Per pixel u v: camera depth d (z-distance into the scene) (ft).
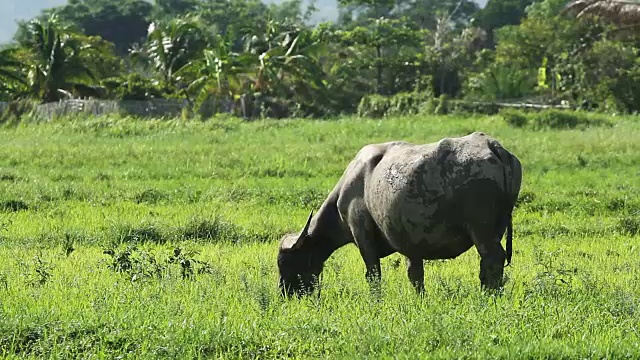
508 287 72.74
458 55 458.09
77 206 137.69
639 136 219.41
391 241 72.74
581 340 56.90
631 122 271.90
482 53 449.06
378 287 70.33
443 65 446.60
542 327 59.93
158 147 209.15
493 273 67.10
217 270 80.28
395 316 62.64
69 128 253.03
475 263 91.25
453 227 68.74
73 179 167.73
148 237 113.29
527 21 430.61
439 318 59.98
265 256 95.71
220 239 113.19
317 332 59.93
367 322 60.80
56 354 55.42
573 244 108.06
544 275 72.95
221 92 332.39
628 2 324.80
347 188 75.87
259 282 75.82
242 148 206.49
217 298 68.74
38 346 56.39
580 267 85.87
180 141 225.56
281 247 77.71
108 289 71.97
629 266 87.40
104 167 183.01
